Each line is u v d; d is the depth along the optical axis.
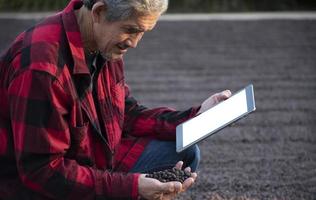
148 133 2.52
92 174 2.00
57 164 1.96
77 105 1.98
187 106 4.84
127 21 1.90
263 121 4.39
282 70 5.96
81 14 2.04
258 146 3.89
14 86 1.92
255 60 6.39
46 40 1.95
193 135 2.22
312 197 3.10
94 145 2.15
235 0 9.64
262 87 5.35
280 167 3.52
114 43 1.98
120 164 2.42
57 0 9.61
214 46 7.09
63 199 1.98
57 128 1.93
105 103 2.19
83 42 2.06
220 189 3.20
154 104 4.90
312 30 7.78
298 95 5.07
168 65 6.25
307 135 4.08
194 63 6.32
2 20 8.45
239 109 2.17
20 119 1.90
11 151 2.04
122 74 2.29
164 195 2.02
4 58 2.01
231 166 3.55
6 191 2.07
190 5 9.59
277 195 3.12
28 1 9.60
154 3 1.88
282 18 8.59
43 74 1.88
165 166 2.42
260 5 9.65
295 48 6.88
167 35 7.70
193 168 2.45
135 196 1.98
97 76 2.15
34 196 2.04
